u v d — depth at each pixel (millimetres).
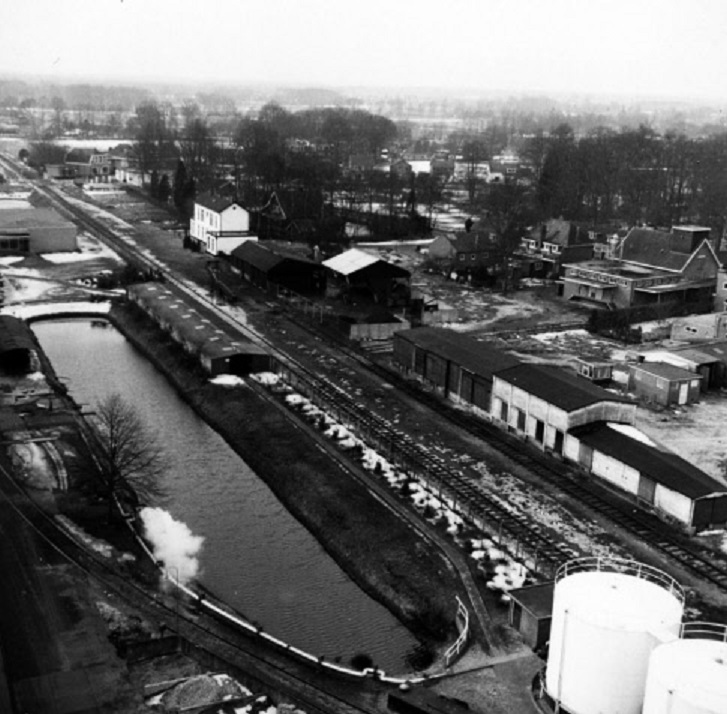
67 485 51469
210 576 45219
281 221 128125
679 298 100938
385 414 66062
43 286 100438
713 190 162625
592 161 173625
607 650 31219
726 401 72625
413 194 150750
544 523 50219
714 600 43344
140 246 124625
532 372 63562
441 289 106625
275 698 34812
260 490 55531
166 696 34156
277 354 79125
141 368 77750
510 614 40375
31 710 32688
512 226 117688
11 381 69438
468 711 33688
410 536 48125
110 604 40094
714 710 26531
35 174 195750
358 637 40812
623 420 59594
